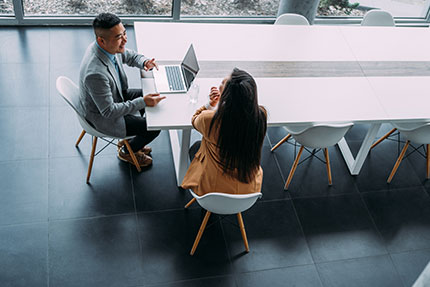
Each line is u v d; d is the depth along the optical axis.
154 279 2.75
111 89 2.86
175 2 4.61
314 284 2.86
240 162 2.27
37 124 3.56
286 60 3.39
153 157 3.49
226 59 3.30
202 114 2.35
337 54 3.55
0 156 3.28
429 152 3.51
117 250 2.86
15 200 3.03
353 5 5.17
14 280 2.63
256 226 3.13
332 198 3.41
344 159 3.71
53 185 3.17
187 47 3.34
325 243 3.10
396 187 3.55
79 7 4.48
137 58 3.09
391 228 3.26
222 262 2.89
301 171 3.56
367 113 3.02
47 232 2.89
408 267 3.03
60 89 2.68
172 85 2.96
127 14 4.67
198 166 2.60
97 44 2.75
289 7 4.70
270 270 2.89
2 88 3.79
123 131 2.97
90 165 3.15
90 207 3.08
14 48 4.18
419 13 5.41
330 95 3.12
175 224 3.06
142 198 3.19
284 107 2.96
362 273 2.95
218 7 4.83
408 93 3.24
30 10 4.38
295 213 3.26
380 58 3.58
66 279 2.68
